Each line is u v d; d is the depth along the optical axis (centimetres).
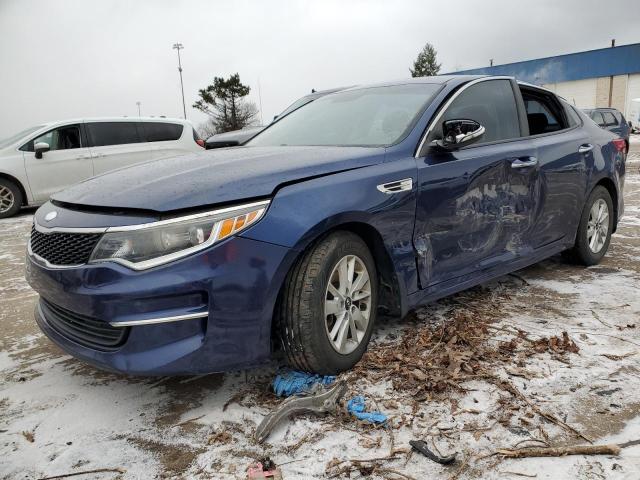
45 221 262
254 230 233
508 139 367
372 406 242
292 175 255
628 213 720
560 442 214
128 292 221
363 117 346
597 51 4112
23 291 467
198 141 1139
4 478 206
